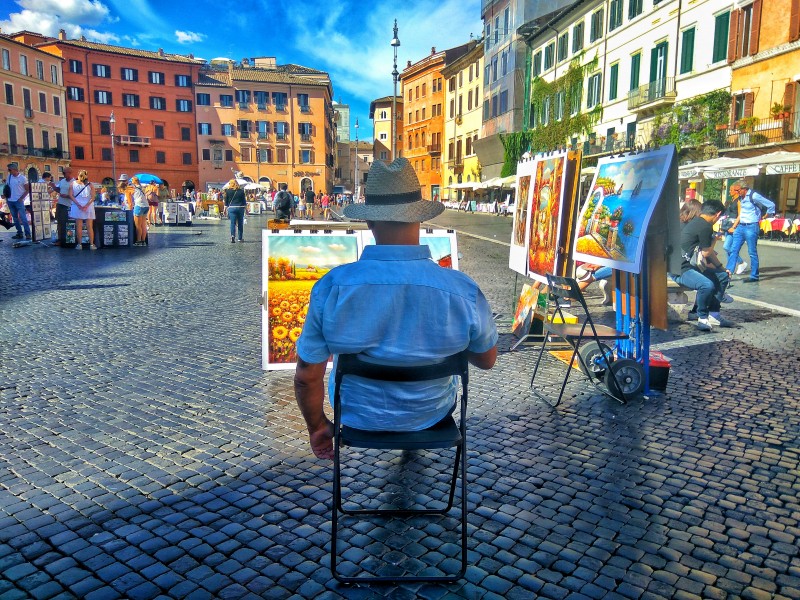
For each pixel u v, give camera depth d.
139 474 3.55
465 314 2.54
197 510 3.17
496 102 52.03
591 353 5.61
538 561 2.78
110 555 2.76
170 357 5.96
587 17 38.00
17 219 16.47
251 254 15.14
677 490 3.46
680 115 29.36
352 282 2.45
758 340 6.93
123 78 70.50
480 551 2.86
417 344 2.50
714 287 7.39
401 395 2.65
